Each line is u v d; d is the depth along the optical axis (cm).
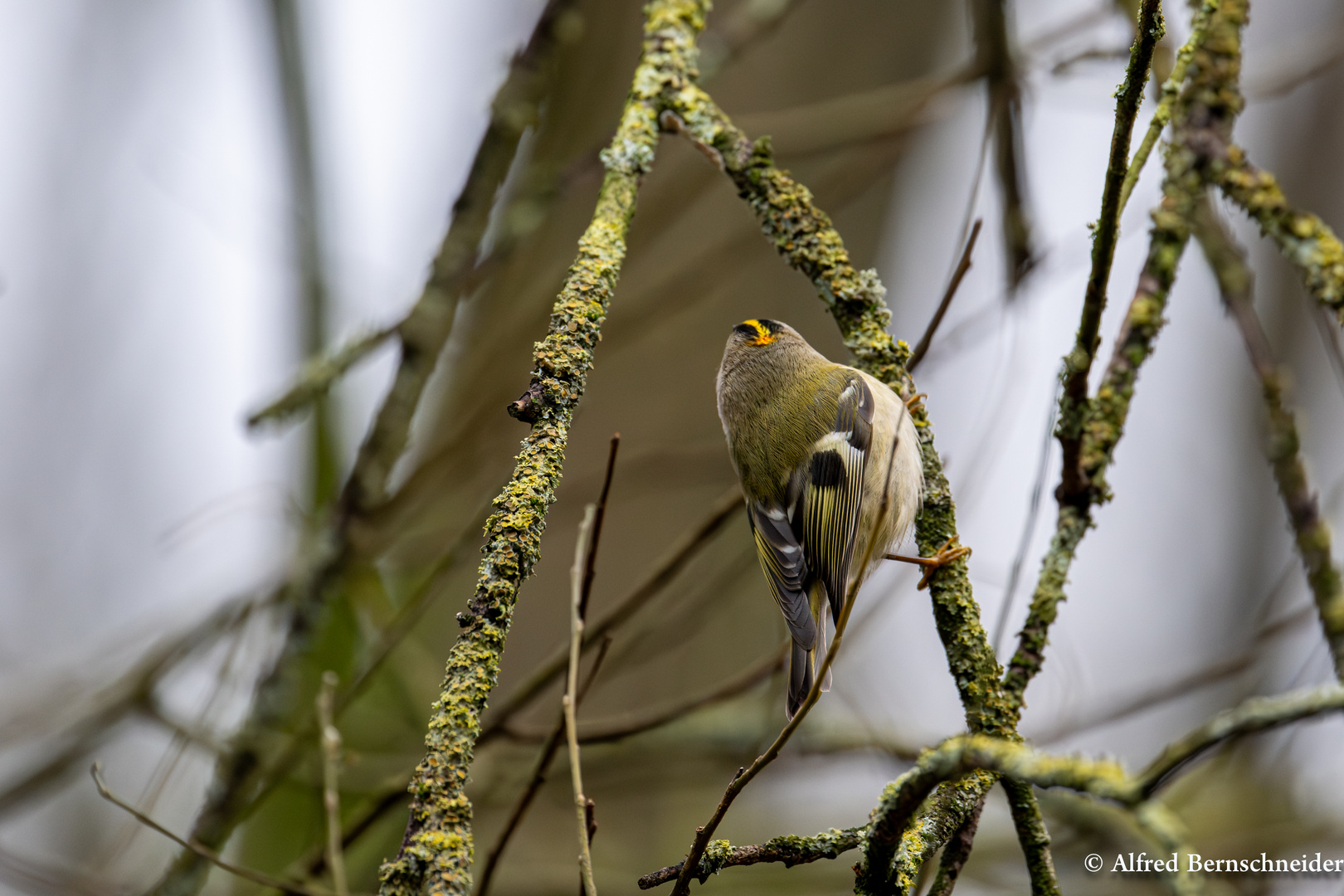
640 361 1045
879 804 416
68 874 898
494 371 980
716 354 1042
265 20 1059
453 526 1012
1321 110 1421
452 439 894
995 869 955
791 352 791
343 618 1049
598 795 966
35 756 979
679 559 757
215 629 924
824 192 1003
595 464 1024
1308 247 555
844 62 1057
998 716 519
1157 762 349
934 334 647
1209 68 590
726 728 958
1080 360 513
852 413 726
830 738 923
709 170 963
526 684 779
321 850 792
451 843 385
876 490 680
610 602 991
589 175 905
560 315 497
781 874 973
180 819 1057
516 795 961
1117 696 855
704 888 959
